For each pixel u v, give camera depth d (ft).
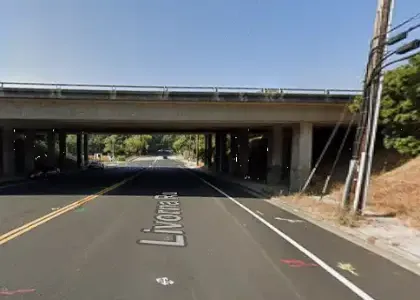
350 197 44.52
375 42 42.83
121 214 44.04
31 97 79.10
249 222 40.47
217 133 169.78
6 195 65.67
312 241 31.19
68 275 21.08
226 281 20.43
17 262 23.57
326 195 65.62
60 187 83.61
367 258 25.96
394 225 37.88
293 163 85.10
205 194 71.77
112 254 25.67
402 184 54.39
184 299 17.76
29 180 109.09
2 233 32.32
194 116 83.25
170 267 22.86
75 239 30.25
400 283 20.65
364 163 42.55
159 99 79.92
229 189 84.79
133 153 491.31
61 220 39.40
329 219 42.01
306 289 19.40
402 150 61.98
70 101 81.46
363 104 44.06
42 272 21.58
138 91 79.92
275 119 83.20
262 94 80.38
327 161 99.86
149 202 56.65
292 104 81.76
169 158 462.60
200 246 28.48
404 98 59.00
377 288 19.76
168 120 83.87
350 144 101.14
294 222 41.11
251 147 160.25
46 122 99.71
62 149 190.49
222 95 80.38
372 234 33.55
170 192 73.92
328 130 108.99
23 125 117.39
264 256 25.85
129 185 90.74
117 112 82.58
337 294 18.76
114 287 19.24
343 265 24.07
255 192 78.69
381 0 42.09
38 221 38.58
